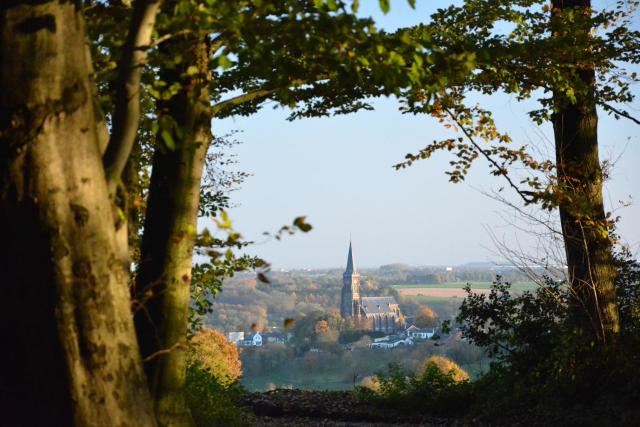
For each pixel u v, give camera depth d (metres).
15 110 5.05
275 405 19.53
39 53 5.09
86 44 5.73
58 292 5.10
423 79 8.12
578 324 15.85
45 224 5.09
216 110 9.03
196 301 13.27
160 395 8.32
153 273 8.47
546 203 14.40
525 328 16.39
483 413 15.97
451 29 13.56
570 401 14.52
